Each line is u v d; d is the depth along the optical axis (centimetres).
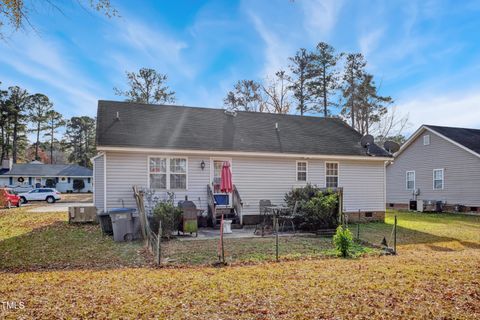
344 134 1848
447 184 2314
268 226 1341
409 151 2641
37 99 5928
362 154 1652
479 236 1249
